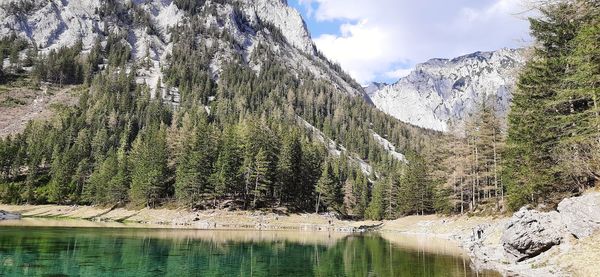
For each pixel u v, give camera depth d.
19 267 28.41
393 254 40.72
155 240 48.97
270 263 34.47
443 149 86.44
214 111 185.00
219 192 89.88
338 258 37.88
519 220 29.55
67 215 94.81
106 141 130.00
